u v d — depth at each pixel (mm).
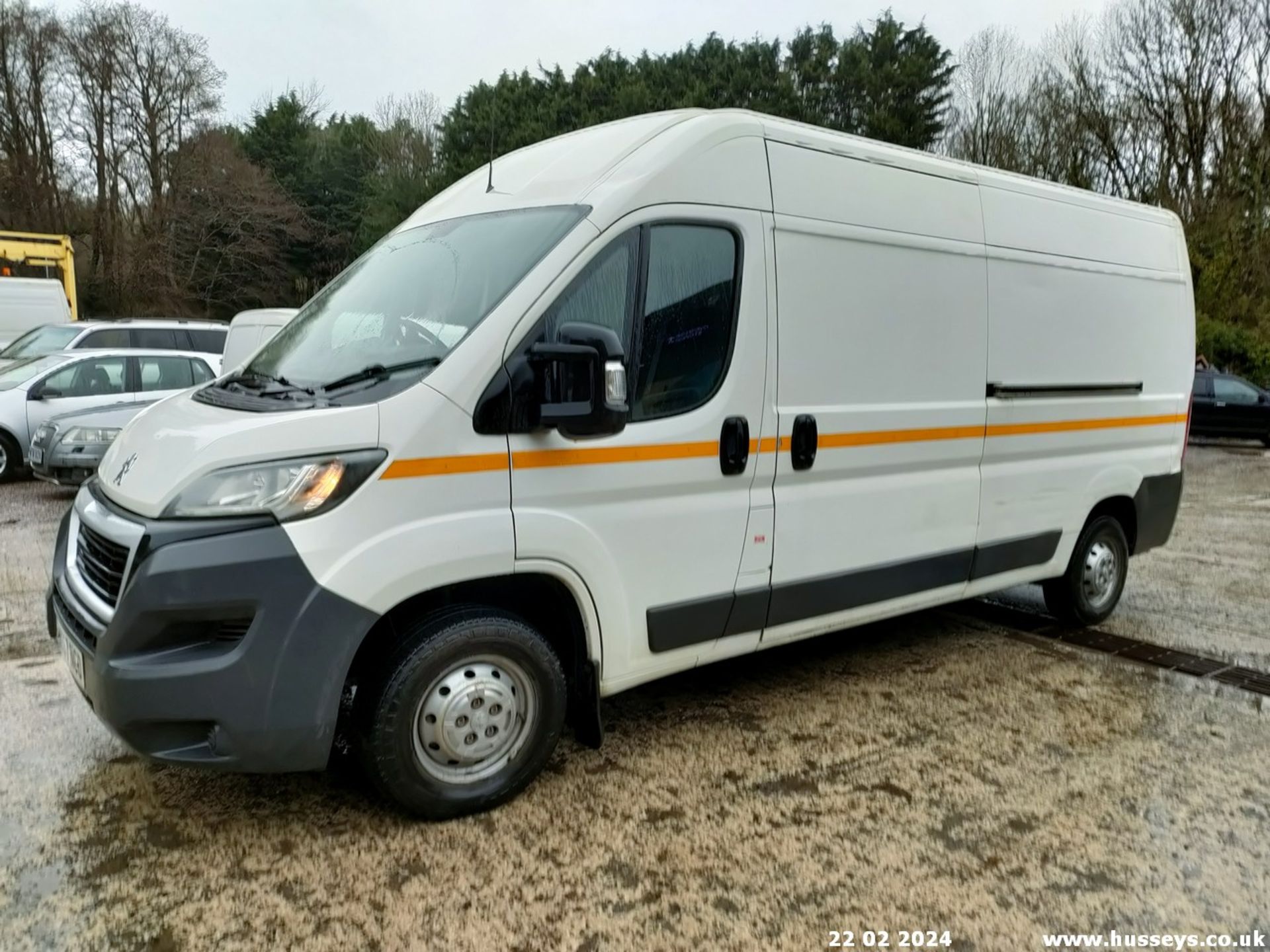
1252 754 3818
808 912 2729
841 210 3900
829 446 3883
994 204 4559
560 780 3490
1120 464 5398
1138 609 6051
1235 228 25938
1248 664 4957
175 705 2682
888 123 33438
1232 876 2951
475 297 3158
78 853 2955
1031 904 2787
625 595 3387
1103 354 5176
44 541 7352
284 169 41719
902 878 2904
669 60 35469
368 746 3002
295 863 2922
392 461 2834
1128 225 5348
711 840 3096
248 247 36781
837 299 3883
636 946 2564
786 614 3889
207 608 2662
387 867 2908
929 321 4246
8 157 33312
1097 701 4375
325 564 2752
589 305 3182
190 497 2729
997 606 6059
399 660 2990
